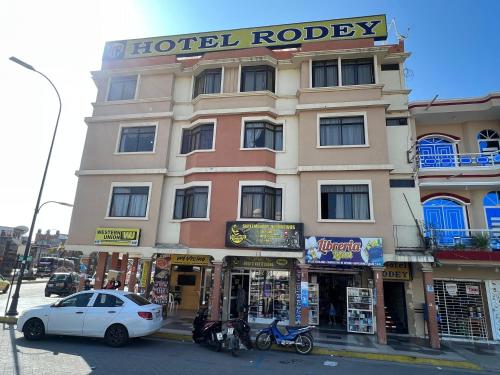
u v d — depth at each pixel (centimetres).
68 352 904
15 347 933
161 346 1055
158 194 1612
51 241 7069
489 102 1545
